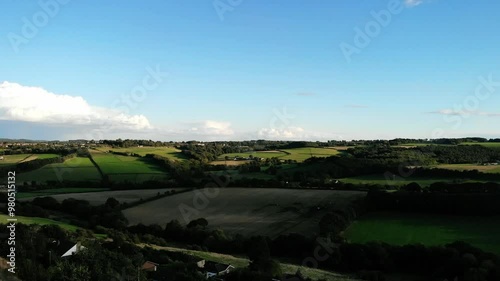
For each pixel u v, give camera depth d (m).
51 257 45.59
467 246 55.22
